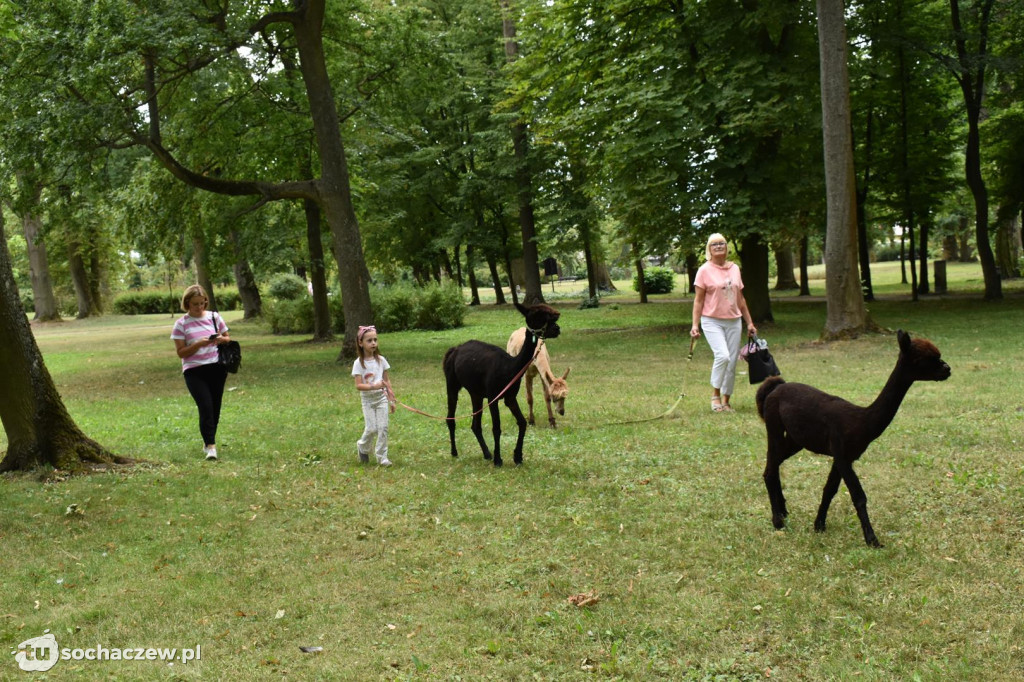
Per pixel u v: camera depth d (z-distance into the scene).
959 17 24.42
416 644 4.10
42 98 14.95
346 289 18.31
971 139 24.02
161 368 19.77
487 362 7.79
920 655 3.71
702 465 7.31
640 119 19.39
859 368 12.57
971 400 9.27
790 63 18.94
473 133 33.81
